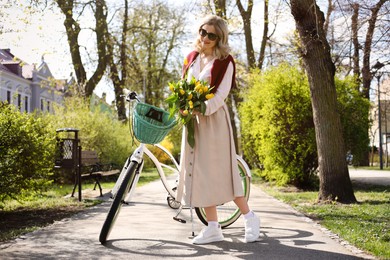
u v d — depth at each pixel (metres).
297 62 11.46
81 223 5.65
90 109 18.12
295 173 11.02
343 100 11.45
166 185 4.95
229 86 4.43
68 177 14.09
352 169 24.88
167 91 36.84
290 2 8.09
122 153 17.30
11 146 6.31
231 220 5.30
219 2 14.26
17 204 7.68
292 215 6.42
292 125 10.95
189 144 4.37
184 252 4.05
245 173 5.37
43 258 3.82
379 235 4.78
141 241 4.52
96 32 23.33
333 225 5.41
